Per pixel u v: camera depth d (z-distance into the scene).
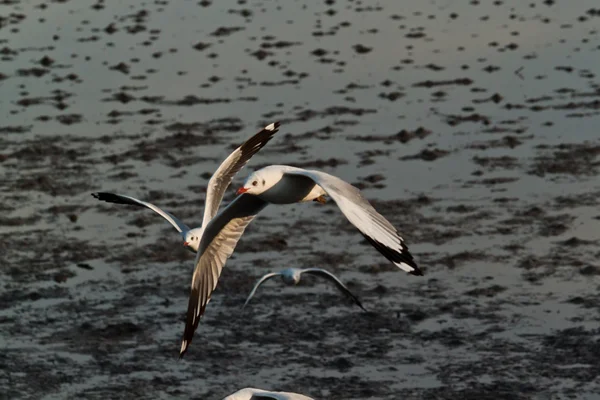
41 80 27.00
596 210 19.00
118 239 18.52
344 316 15.82
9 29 31.34
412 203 19.56
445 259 17.48
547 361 14.57
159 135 23.19
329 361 14.71
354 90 25.83
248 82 26.66
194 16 32.62
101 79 27.03
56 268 17.56
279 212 19.25
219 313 16.02
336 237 18.33
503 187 20.09
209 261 10.13
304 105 24.89
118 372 14.66
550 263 17.23
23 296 16.70
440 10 32.50
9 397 14.16
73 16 32.59
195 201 19.92
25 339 15.51
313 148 22.23
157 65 28.12
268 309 16.09
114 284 17.05
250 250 17.95
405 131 22.72
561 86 25.62
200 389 14.24
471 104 24.66
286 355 14.91
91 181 20.89
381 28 30.92
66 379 14.52
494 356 14.73
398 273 17.08
